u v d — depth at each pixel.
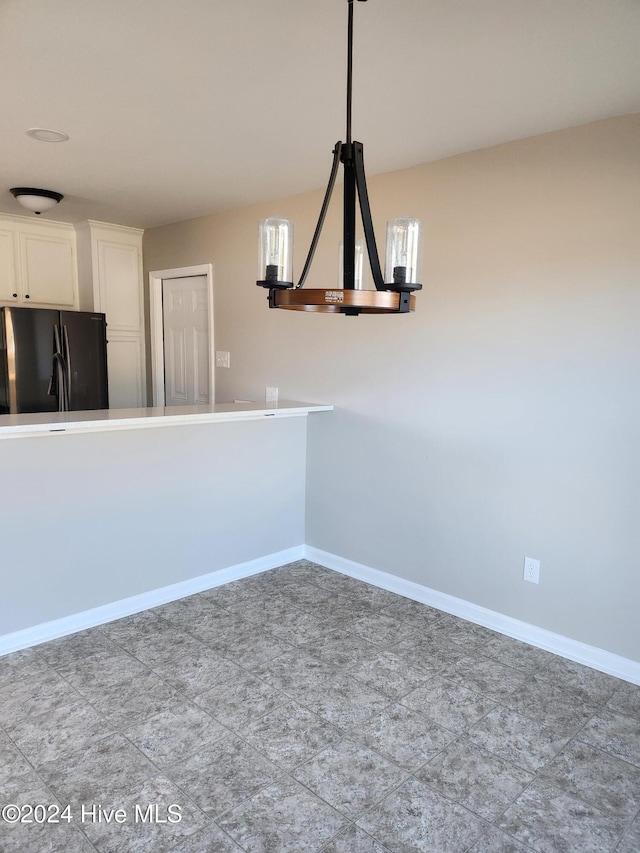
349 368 3.46
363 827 1.70
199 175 3.22
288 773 1.91
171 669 2.51
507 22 1.67
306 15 1.64
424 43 1.79
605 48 1.81
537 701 2.33
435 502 3.12
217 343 4.30
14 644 2.63
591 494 2.54
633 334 2.37
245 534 3.54
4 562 2.57
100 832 1.67
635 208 2.33
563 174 2.51
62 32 1.75
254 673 2.49
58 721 2.14
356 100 2.22
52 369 4.18
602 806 1.80
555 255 2.56
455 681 2.46
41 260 4.51
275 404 3.58
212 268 4.24
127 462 2.94
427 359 3.08
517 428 2.76
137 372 4.92
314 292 1.41
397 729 2.14
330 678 2.46
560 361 2.59
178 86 2.12
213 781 1.87
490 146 2.73
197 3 1.59
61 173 3.20
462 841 1.66
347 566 3.62
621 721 2.21
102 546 2.89
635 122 2.31
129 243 4.76
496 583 2.91
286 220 1.51
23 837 1.65
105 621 2.94
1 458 2.52
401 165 3.04
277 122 2.46
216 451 3.32
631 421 2.41
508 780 1.90
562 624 2.69
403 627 2.94
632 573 2.46
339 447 3.59
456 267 2.91
